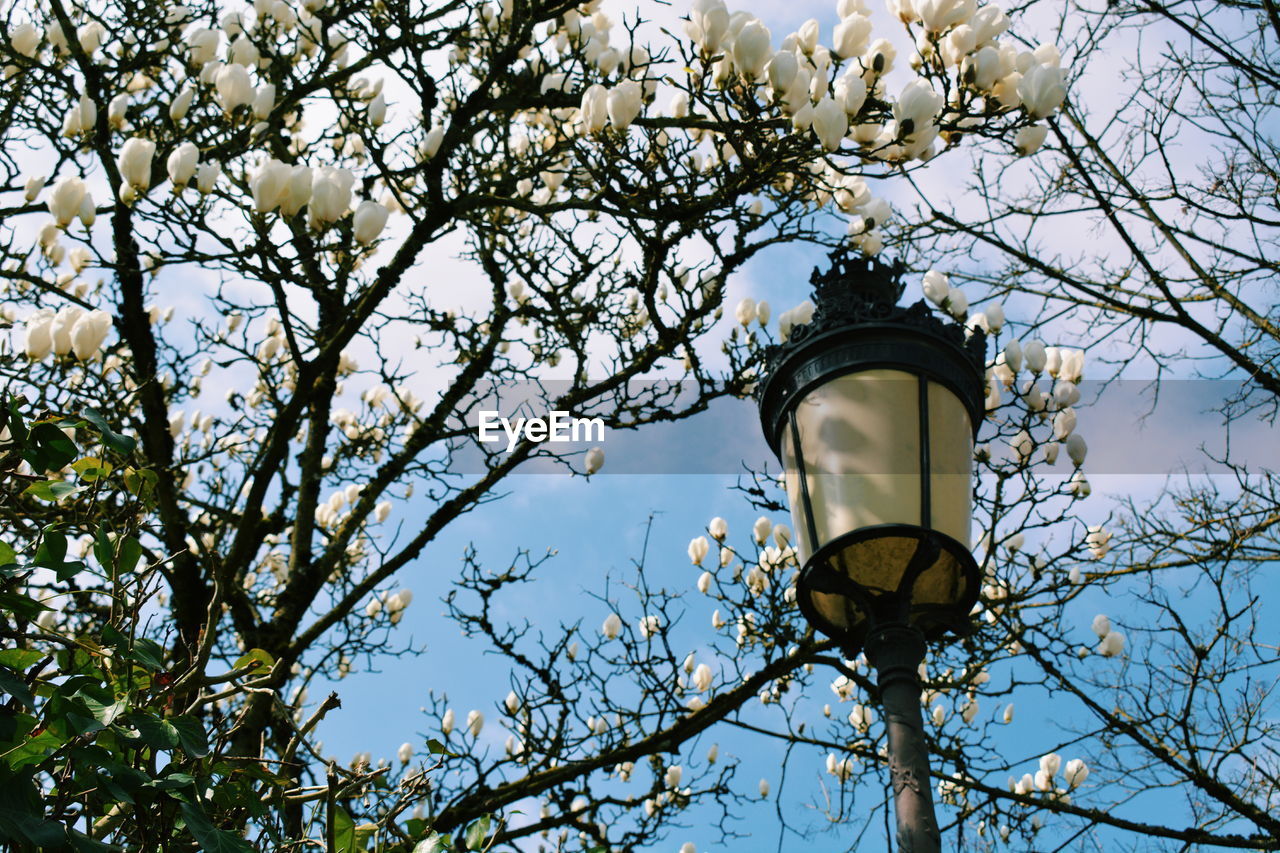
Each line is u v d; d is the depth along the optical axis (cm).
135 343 627
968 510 355
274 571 882
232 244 507
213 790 261
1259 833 659
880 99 526
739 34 501
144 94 718
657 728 698
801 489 359
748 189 546
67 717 226
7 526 279
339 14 615
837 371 365
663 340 660
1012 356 546
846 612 346
